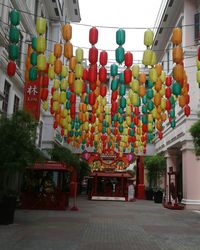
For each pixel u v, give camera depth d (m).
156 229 12.85
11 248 8.62
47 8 27.62
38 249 8.56
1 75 16.91
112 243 9.73
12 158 12.41
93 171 34.59
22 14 19.77
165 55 29.81
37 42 10.35
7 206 12.80
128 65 11.23
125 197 33.41
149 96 13.23
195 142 16.52
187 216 18.28
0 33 15.07
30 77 10.96
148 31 10.64
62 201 20.14
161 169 32.72
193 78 23.73
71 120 16.41
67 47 10.79
